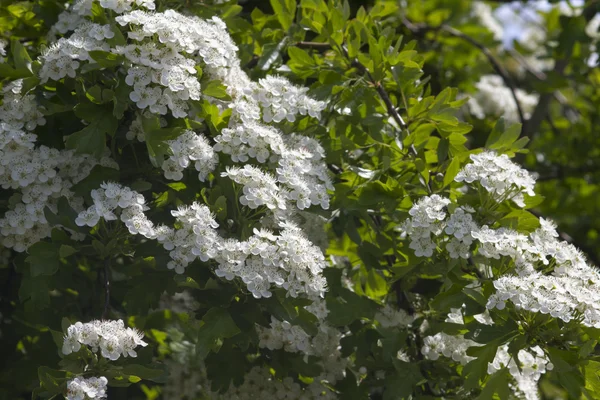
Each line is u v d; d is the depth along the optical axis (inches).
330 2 228.5
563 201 372.5
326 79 220.8
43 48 183.0
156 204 182.5
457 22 366.3
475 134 355.3
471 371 170.6
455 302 174.4
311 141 196.1
